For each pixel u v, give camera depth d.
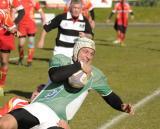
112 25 103.69
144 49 60.03
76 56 16.05
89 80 16.50
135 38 76.25
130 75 38.59
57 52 29.03
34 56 50.81
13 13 33.69
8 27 29.73
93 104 27.77
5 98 29.11
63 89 15.97
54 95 15.96
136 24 110.50
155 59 49.84
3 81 29.94
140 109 27.03
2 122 15.14
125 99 29.53
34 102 16.08
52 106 15.80
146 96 30.53
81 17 28.92
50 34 78.75
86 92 16.44
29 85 33.59
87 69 15.77
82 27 28.92
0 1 29.56
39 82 34.88
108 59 48.97
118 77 37.50
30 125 15.45
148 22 117.44
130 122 24.31
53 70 15.77
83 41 16.03
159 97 30.33
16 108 16.16
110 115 25.53
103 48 60.12
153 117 25.41
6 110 16.70
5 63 30.06
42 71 40.12
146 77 37.78
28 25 42.91
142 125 23.86
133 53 55.16
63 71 15.55
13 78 36.28
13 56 50.47
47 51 55.78
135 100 29.33
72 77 15.69
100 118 24.91
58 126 15.24
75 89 15.99
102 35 80.12
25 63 45.16
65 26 28.81
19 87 32.72
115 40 70.56
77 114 25.52
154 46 64.25
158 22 117.75
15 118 15.28
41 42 29.38
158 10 125.06
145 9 125.06
